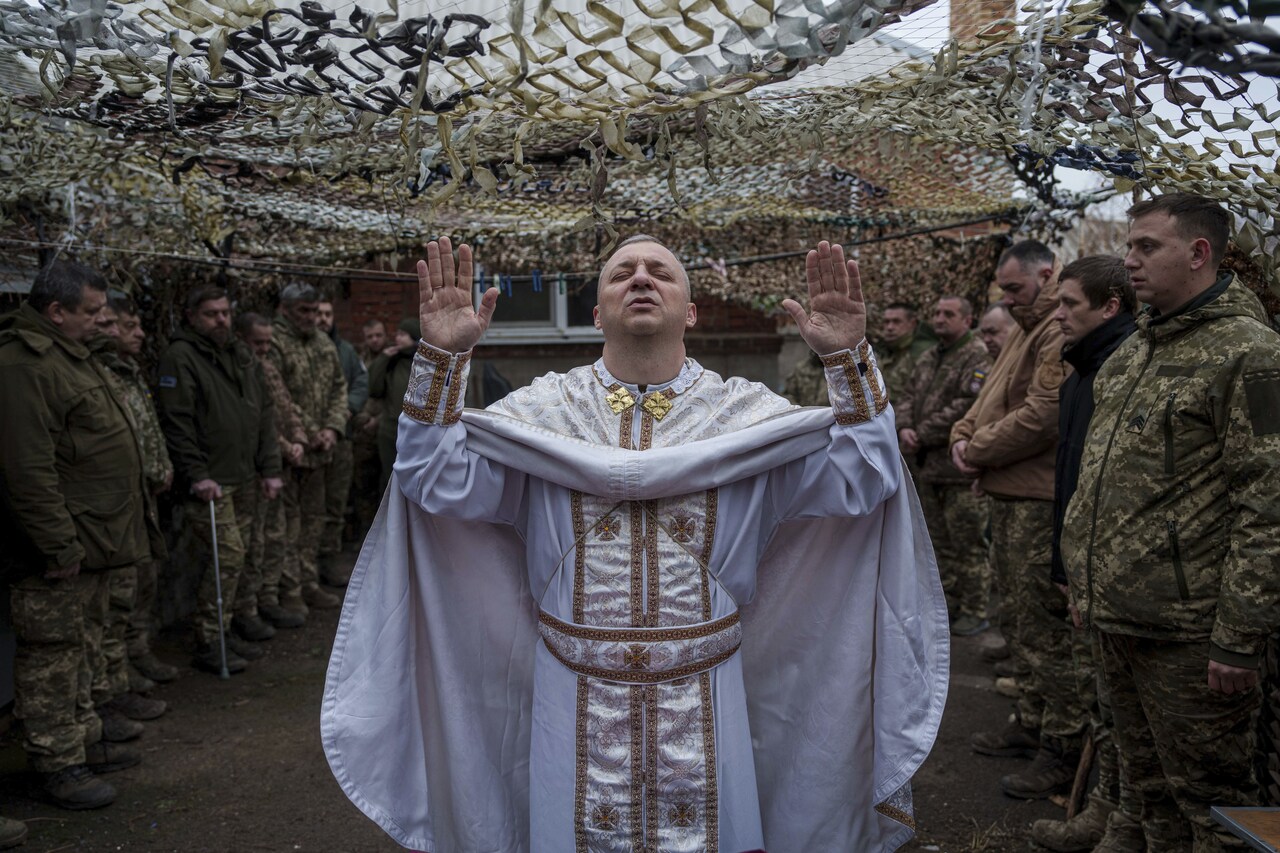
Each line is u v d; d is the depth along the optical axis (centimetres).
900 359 608
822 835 227
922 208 511
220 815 358
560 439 203
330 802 370
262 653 532
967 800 359
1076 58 181
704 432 207
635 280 205
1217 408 228
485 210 427
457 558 227
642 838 198
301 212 462
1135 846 278
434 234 459
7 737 411
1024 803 355
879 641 221
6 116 255
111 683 416
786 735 236
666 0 143
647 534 201
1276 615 215
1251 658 218
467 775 225
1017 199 500
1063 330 308
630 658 198
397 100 171
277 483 533
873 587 224
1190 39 118
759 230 583
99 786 362
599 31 149
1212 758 235
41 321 353
